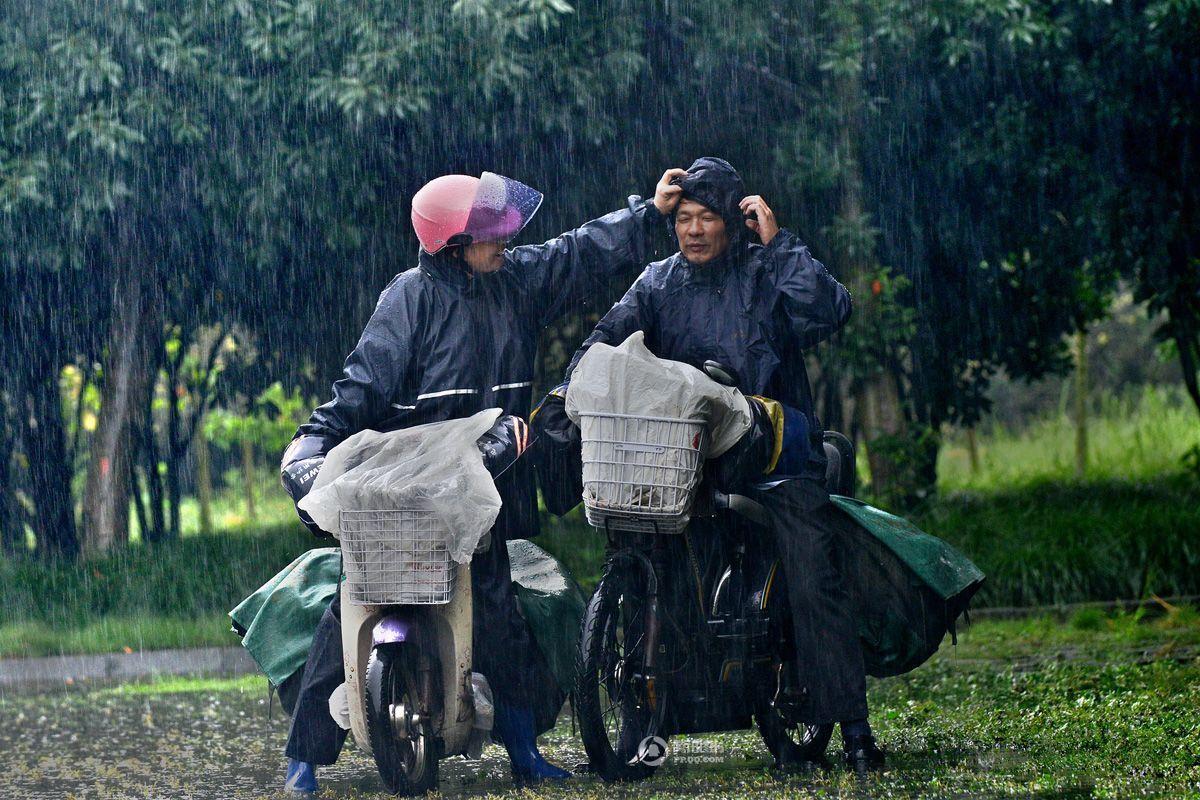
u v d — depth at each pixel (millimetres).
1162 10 42844
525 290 17156
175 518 59625
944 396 57719
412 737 15812
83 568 45531
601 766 16047
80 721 25422
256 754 20766
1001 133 46562
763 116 43500
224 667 34406
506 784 16891
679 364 15406
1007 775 15742
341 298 47562
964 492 61156
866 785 15398
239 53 40406
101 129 39219
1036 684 23109
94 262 46812
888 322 45875
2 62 39938
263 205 41344
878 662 17906
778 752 17156
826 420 54438
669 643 16094
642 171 44094
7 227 42062
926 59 44812
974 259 52281
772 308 16984
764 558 16734
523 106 40250
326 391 50719
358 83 37938
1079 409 74062
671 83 42750
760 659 16422
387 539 15086
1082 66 46000
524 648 16719
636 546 16031
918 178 49031
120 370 48844
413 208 16812
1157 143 49125
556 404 16375
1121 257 51250
